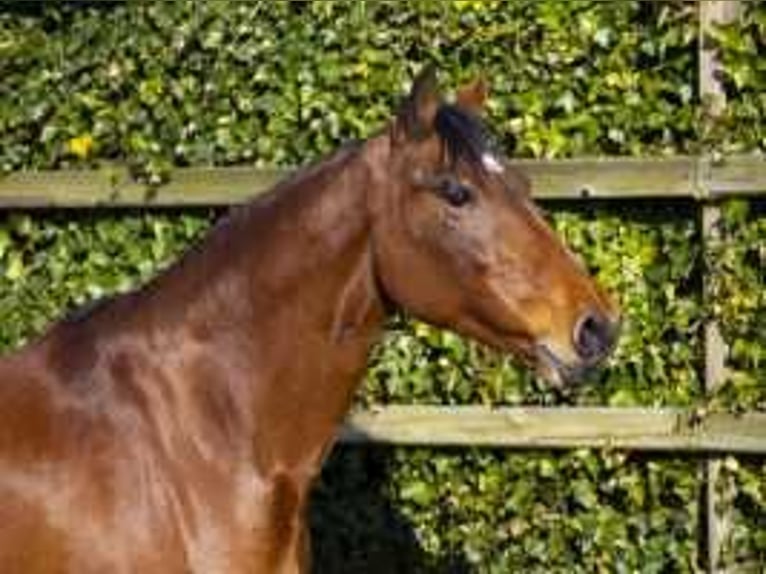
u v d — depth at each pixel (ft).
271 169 21.68
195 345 14.87
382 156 14.70
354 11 21.53
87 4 22.63
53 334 15.26
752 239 20.62
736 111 20.48
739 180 20.27
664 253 21.16
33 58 22.77
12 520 14.42
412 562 22.22
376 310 14.94
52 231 22.94
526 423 21.25
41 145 22.82
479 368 21.68
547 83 21.12
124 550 14.39
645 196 20.66
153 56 22.31
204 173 21.90
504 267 14.30
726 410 20.68
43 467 14.51
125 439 14.61
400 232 14.53
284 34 21.83
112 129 22.50
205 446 14.67
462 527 22.06
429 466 22.11
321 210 14.79
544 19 20.95
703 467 21.15
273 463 14.80
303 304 14.79
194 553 14.51
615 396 21.35
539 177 20.76
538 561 21.85
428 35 21.33
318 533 22.48
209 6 22.03
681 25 20.68
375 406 21.74
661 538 21.40
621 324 14.98
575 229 21.30
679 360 21.12
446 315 14.65
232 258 14.99
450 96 19.48
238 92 22.06
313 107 21.72
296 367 14.83
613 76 20.90
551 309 14.28
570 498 21.67
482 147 14.43
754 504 21.01
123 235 22.74
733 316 20.65
